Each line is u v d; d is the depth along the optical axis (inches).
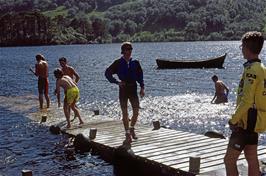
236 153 272.2
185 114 806.5
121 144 504.4
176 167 404.2
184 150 464.8
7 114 804.6
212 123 721.0
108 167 466.3
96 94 1166.3
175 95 1093.1
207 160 423.5
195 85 1333.7
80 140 543.5
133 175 440.8
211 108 854.5
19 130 662.5
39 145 565.9
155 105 925.2
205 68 2098.9
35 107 882.8
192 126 706.2
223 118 756.6
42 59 846.5
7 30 6712.6
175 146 483.8
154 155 447.5
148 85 1360.7
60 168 463.8
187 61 2127.2
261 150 453.4
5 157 512.1
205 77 1616.6
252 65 262.5
